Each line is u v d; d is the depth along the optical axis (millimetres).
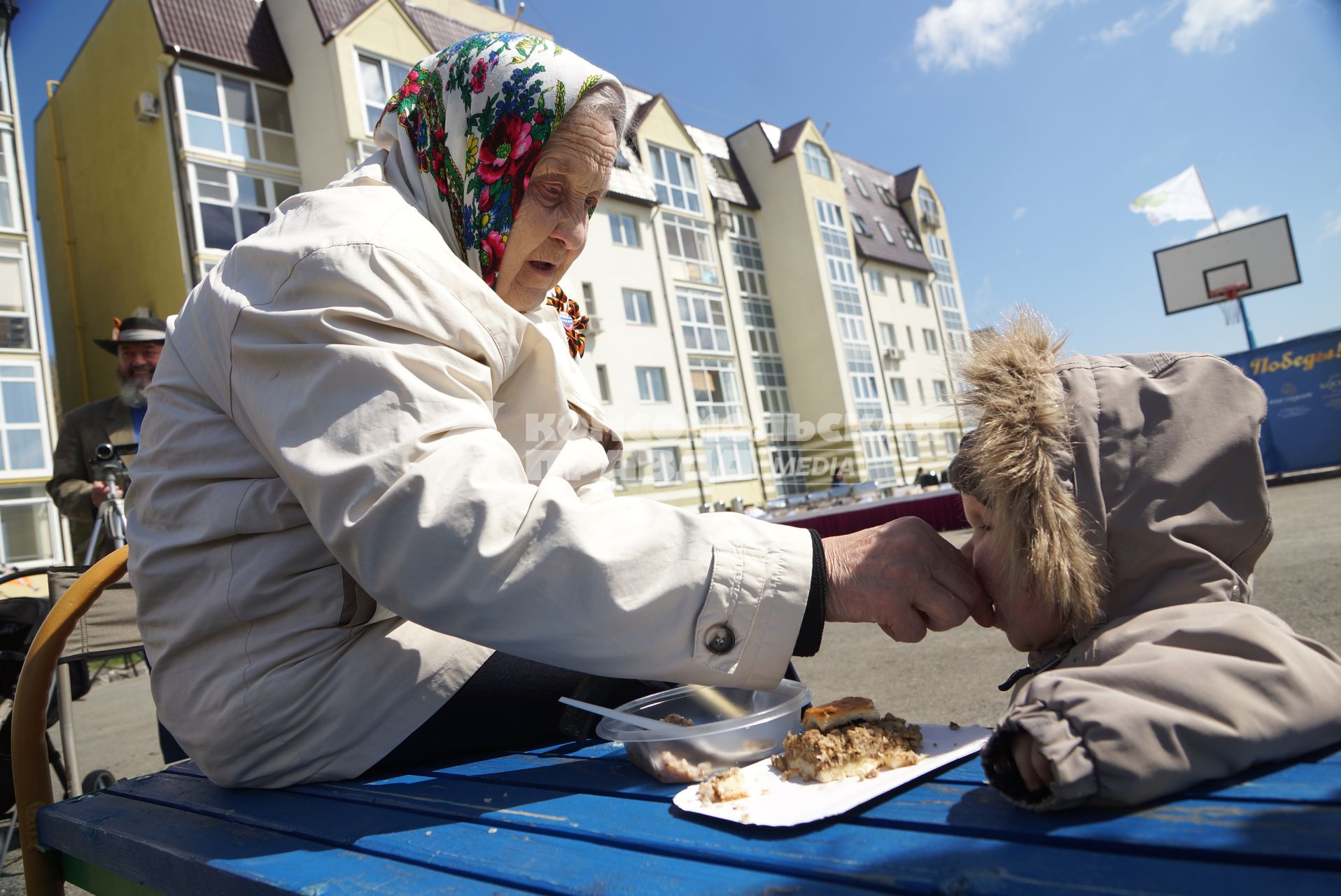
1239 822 724
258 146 20344
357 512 1104
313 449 1136
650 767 1192
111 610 3045
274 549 1322
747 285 34312
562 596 1077
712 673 1115
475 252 1597
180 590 1366
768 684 1133
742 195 35125
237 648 1348
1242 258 23453
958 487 1126
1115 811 796
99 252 22594
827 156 37844
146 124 19859
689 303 30359
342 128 19938
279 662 1342
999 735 830
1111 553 996
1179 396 1005
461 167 1574
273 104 20766
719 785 1012
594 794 1161
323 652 1354
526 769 1354
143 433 1470
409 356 1165
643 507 1180
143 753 5082
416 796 1236
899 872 732
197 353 1366
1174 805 789
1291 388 17094
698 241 31609
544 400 1500
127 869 1295
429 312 1225
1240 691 819
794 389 35062
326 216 1307
